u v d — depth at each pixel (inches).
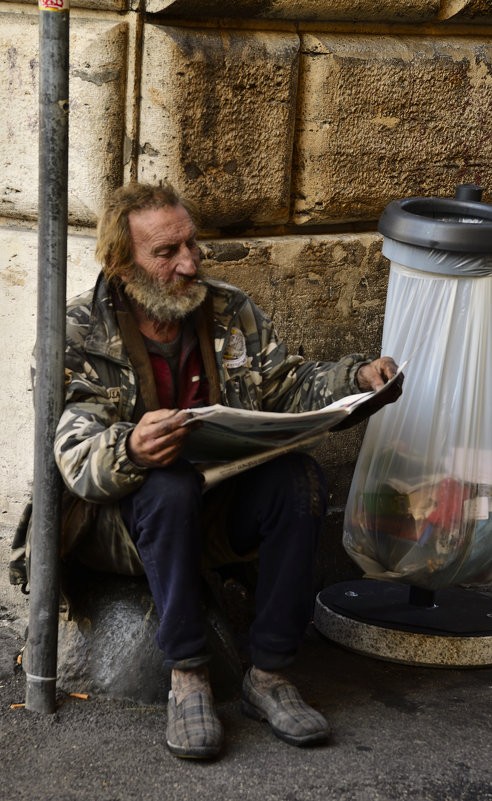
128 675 99.6
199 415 81.4
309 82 118.6
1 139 110.8
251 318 103.0
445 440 105.0
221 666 101.4
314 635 119.0
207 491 99.0
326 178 122.2
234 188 115.0
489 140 134.4
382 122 124.4
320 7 115.7
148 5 104.7
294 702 95.7
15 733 94.1
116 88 106.7
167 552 89.4
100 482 86.2
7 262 113.0
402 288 107.2
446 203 113.7
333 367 101.7
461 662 110.7
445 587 111.1
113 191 103.1
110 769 89.3
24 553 100.4
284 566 93.6
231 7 109.0
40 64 86.2
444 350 104.1
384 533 109.4
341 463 132.1
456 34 130.9
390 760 92.4
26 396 115.3
